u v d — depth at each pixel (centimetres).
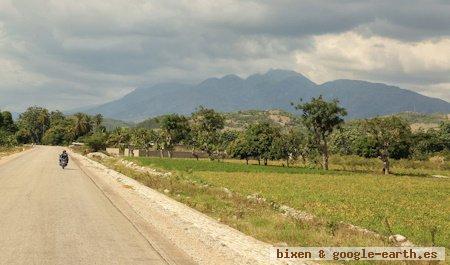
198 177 5319
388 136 9288
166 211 2209
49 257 1168
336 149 14625
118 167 5853
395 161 11194
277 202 3123
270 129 11475
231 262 1231
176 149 16788
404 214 2739
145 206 2361
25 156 8300
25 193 2689
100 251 1262
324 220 2255
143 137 14675
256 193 3691
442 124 16412
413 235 1970
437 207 3200
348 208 2894
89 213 1992
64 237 1440
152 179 4081
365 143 9606
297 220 2020
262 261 1264
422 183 5897
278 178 5788
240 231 1791
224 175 5981
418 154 13050
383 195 4041
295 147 11150
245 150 11150
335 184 5172
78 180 3806
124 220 1847
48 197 2533
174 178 4612
